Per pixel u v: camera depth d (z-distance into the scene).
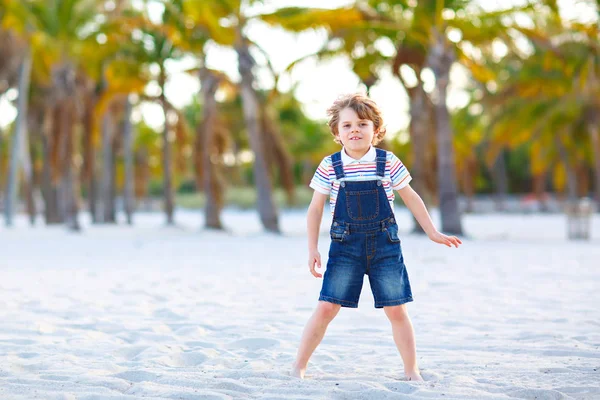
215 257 13.06
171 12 22.61
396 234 3.81
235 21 22.56
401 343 3.88
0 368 4.05
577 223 19.09
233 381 3.67
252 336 5.23
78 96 25.41
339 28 20.98
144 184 54.72
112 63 25.17
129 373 3.92
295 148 61.91
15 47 25.77
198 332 5.43
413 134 23.05
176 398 3.38
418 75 22.53
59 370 4.02
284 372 3.98
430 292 7.73
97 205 30.45
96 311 6.52
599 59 24.11
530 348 4.73
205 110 24.78
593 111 31.12
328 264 3.85
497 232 24.02
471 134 46.66
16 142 26.69
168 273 10.09
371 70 22.88
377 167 3.78
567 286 8.23
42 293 7.85
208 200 24.94
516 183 62.47
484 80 23.62
